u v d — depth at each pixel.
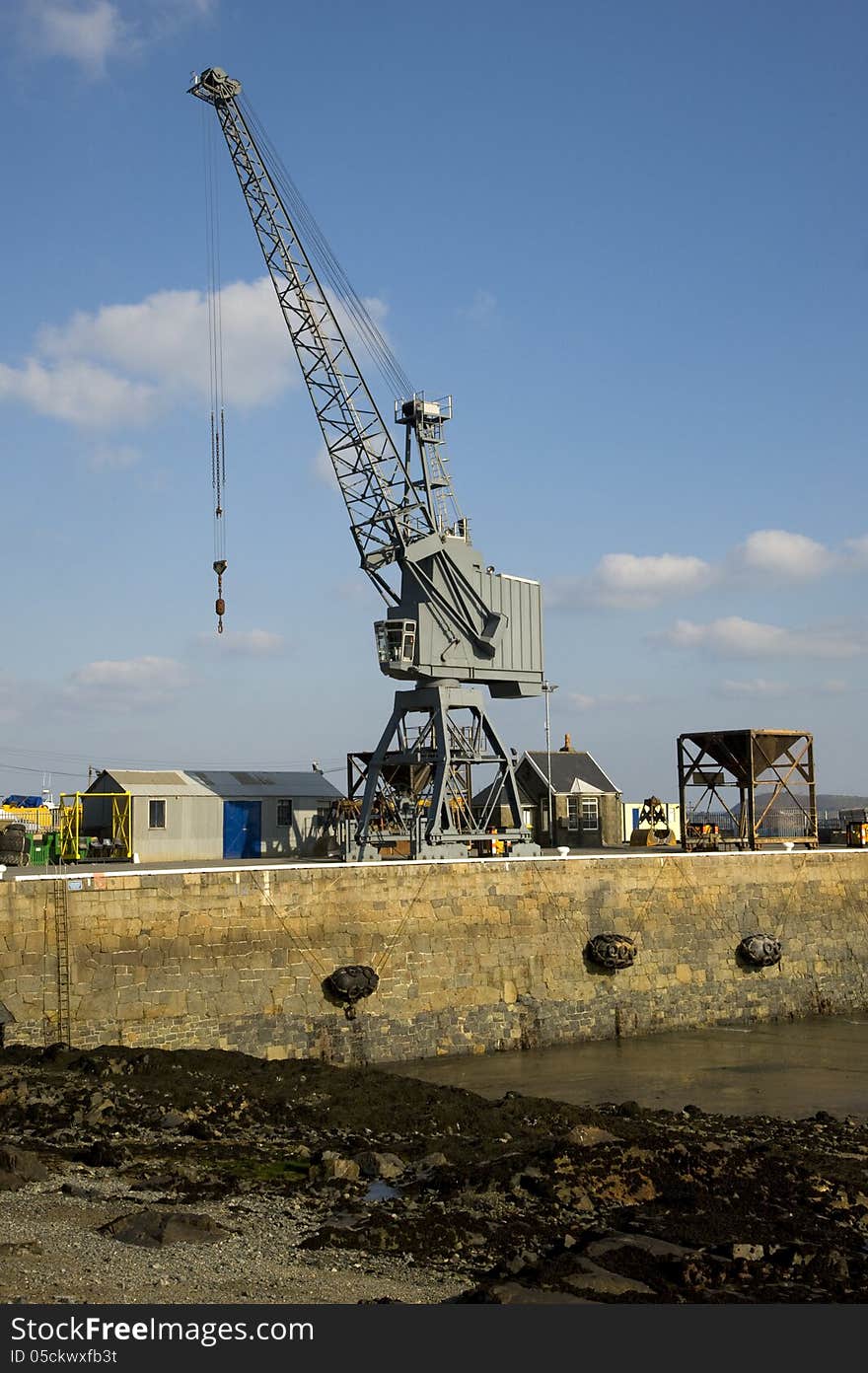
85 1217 19.23
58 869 49.62
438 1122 27.48
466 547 58.19
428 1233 19.08
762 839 67.19
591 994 49.97
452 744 56.66
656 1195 21.86
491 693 61.84
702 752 65.31
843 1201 21.81
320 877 44.84
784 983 54.84
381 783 57.97
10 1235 17.94
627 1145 25.22
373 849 54.44
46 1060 33.91
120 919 40.41
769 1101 37.84
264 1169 23.11
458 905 47.78
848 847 63.44
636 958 51.41
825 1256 18.23
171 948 41.22
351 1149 24.72
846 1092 39.28
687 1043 48.94
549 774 80.12
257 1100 29.28
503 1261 17.86
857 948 57.12
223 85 60.12
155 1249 17.70
